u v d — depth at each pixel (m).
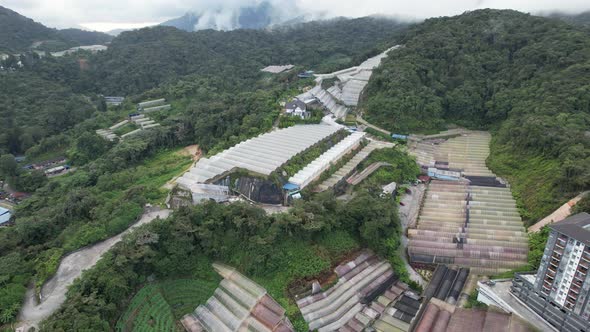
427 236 84.19
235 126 135.00
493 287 69.25
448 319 66.62
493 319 64.75
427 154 126.06
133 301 65.50
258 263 71.44
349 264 75.88
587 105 119.25
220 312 67.06
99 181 109.56
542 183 93.94
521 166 106.81
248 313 66.44
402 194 101.56
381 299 71.62
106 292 61.00
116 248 67.12
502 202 96.81
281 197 88.38
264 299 68.31
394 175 106.62
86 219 85.50
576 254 55.50
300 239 76.00
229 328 64.56
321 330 65.19
